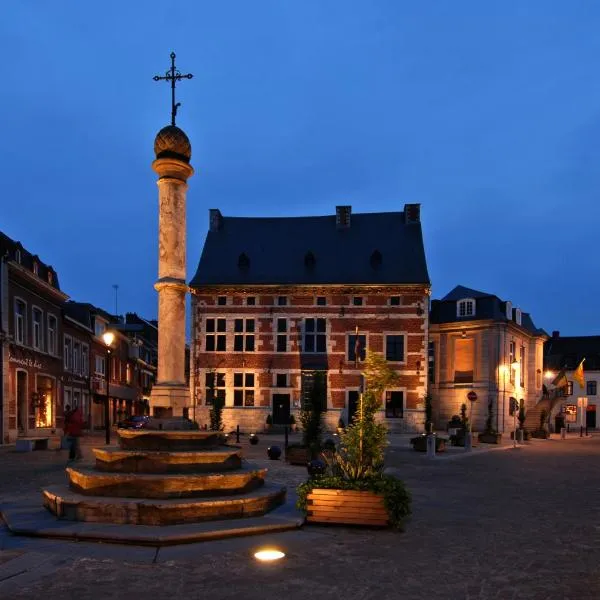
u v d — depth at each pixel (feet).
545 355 213.66
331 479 29.53
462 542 26.61
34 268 103.24
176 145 35.86
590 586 20.59
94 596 19.06
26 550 24.02
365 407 31.01
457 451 82.94
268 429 123.75
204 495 29.32
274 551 24.21
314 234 140.26
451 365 145.59
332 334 127.65
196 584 20.22
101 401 151.23
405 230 138.51
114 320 201.57
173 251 35.50
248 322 129.49
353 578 21.11
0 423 87.56
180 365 35.24
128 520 27.22
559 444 103.81
